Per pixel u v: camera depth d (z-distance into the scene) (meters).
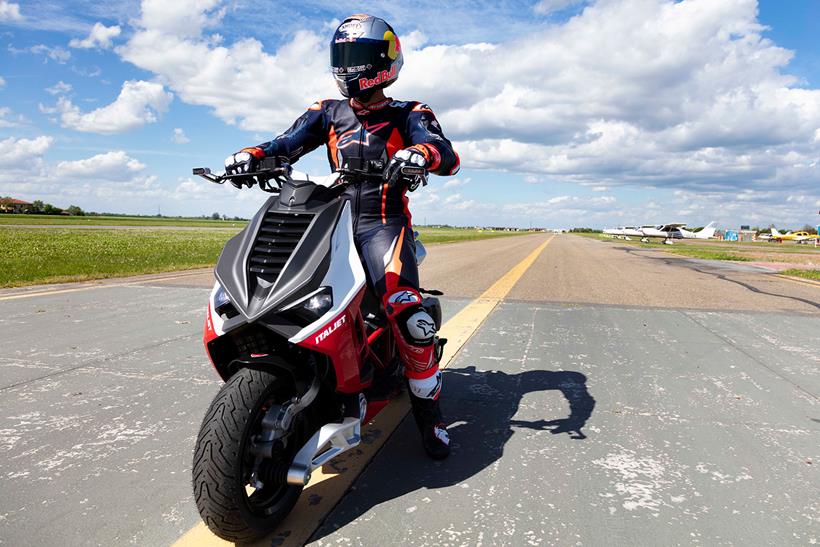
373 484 2.47
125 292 8.27
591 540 2.03
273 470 2.01
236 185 2.58
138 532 2.05
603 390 3.91
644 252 28.09
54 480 2.46
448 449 2.76
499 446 2.92
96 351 4.70
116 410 3.34
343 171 2.39
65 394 3.61
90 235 34.66
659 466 2.69
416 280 2.67
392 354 2.74
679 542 2.02
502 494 2.38
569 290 9.79
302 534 2.06
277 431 1.99
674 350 5.17
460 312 7.12
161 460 2.67
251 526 1.93
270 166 2.35
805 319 6.95
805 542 2.04
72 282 9.49
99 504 2.25
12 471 2.54
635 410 3.51
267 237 2.21
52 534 2.03
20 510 2.20
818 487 2.48
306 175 2.43
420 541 2.01
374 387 2.62
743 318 6.96
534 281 11.27
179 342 5.06
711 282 11.69
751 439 3.04
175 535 2.04
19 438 2.91
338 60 2.52
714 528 2.12
